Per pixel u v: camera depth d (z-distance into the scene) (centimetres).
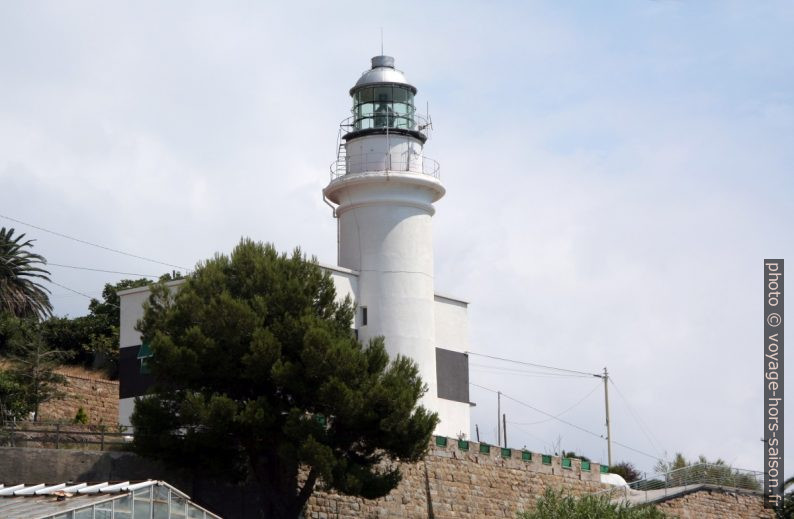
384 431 4022
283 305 4175
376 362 4216
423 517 4856
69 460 4075
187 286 4206
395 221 5388
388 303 5309
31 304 6962
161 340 3997
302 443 3925
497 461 5288
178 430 4072
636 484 5950
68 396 5978
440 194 5528
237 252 4344
